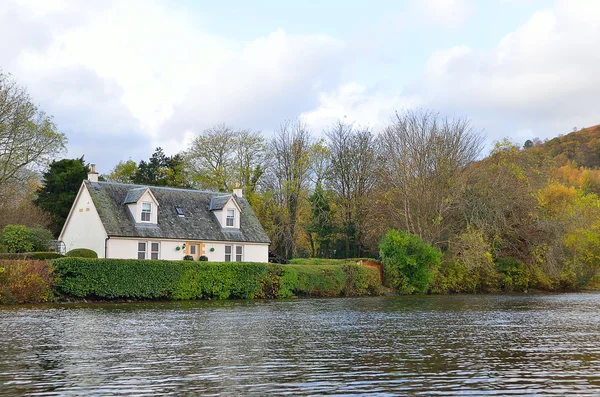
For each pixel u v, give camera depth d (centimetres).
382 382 1281
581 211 6756
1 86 4922
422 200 5681
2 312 2883
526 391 1206
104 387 1212
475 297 4931
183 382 1266
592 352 1712
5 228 4422
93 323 2394
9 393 1155
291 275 4609
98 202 4709
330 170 7019
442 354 1656
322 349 1733
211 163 7100
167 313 2933
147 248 4753
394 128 6003
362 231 6638
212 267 4194
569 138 11550
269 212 6850
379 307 3550
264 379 1304
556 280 6019
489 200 5681
